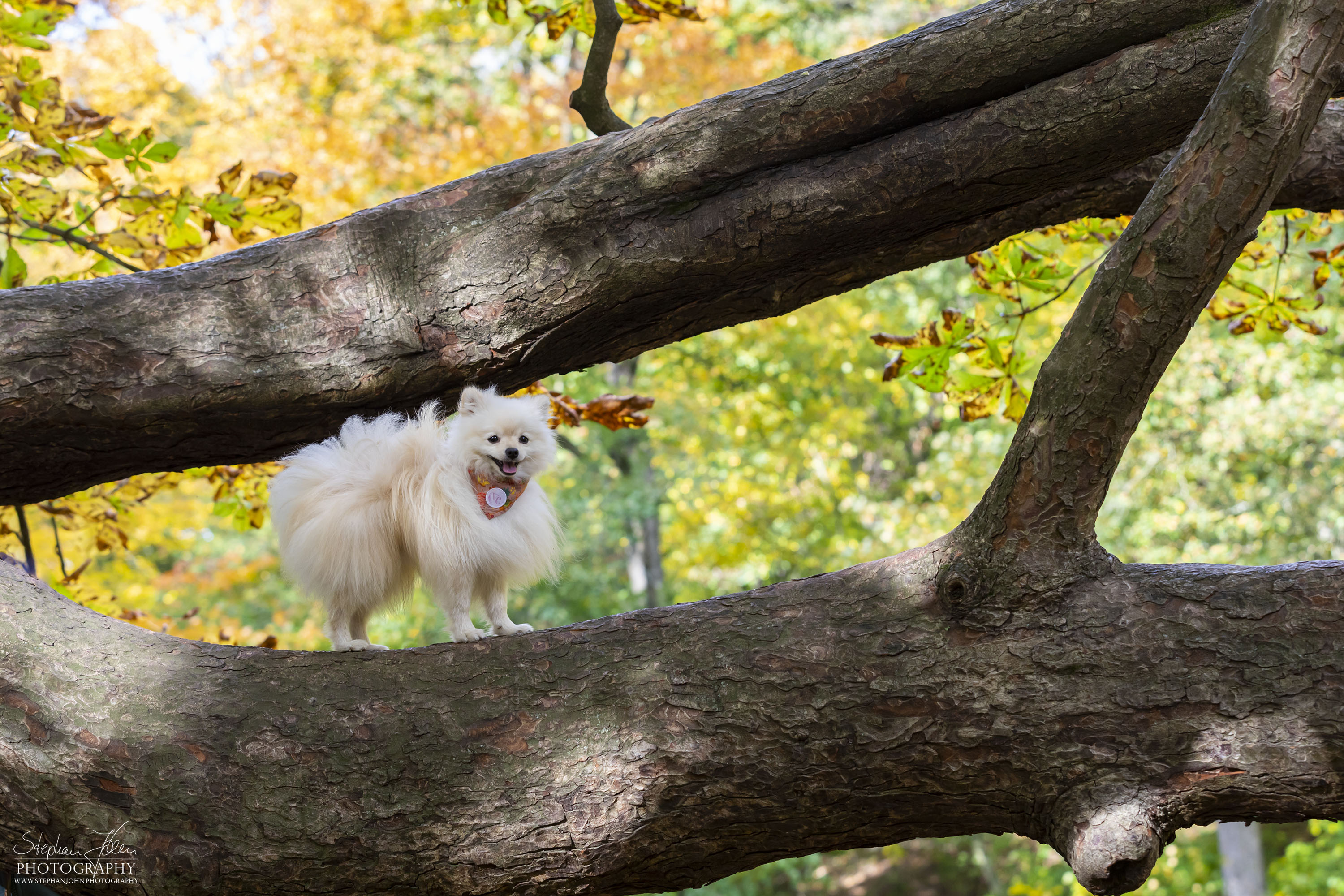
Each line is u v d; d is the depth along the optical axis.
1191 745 2.57
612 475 13.21
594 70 4.25
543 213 3.21
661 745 2.74
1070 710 2.63
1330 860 12.41
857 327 13.22
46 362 3.01
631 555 13.88
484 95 13.55
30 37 4.25
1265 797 2.55
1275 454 10.52
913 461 17.02
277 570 13.62
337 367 3.17
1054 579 2.74
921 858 17.98
